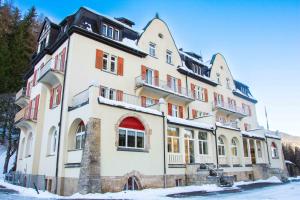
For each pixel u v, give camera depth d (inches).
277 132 1467.8
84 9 806.5
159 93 924.0
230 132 1036.5
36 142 807.1
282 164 1378.0
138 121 687.1
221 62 1407.5
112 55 834.2
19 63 1542.8
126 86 839.7
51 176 682.8
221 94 1317.7
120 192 567.8
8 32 1648.6
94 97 595.8
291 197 547.8
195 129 868.6
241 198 531.8
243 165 1061.8
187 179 765.3
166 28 1079.0
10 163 1277.1
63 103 706.8
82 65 743.1
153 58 973.2
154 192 605.0
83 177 534.9
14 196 543.2
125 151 623.5
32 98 962.7
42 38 1008.2
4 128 1397.6
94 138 562.9
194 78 1158.3
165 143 735.1
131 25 1035.9
